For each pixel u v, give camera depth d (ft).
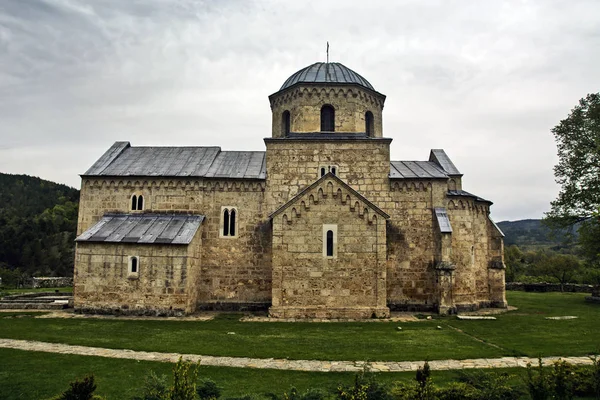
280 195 103.19
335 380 46.91
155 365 52.49
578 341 66.95
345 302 89.15
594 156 120.57
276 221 91.25
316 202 91.61
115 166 108.88
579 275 200.75
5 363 52.70
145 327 77.20
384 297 89.30
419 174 105.40
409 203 102.58
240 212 103.81
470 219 104.12
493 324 82.43
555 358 56.70
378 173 102.78
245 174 106.11
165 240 93.15
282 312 88.43
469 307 100.83
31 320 83.25
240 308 100.58
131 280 92.12
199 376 48.19
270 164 104.01
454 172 109.50
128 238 93.71
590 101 124.47
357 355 57.77
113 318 87.04
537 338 69.36
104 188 105.19
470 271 102.53
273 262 90.02
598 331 75.56
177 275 91.97
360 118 108.06
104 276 92.63
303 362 54.44
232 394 42.09
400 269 100.68
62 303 100.42
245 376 48.39
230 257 102.37
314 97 106.93
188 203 104.12
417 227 101.91
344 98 107.45
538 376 40.04
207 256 102.32
